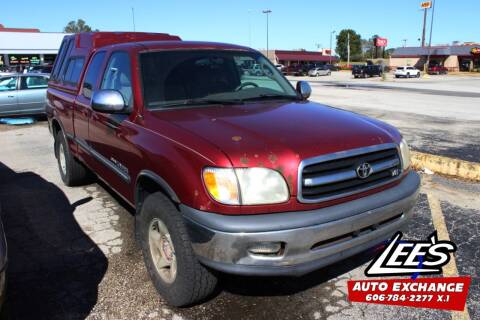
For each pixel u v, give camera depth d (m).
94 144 4.49
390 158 3.22
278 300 3.34
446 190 5.86
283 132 2.98
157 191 3.28
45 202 5.53
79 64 5.38
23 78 12.66
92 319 3.12
